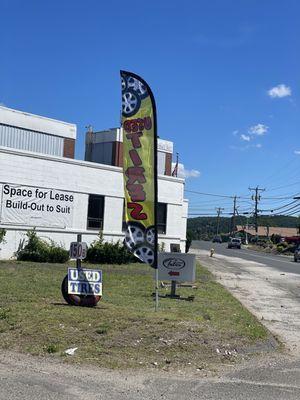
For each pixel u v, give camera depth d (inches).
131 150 448.5
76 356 306.0
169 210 1374.3
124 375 280.7
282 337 417.4
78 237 444.5
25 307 414.6
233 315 471.8
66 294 433.4
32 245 1016.9
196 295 613.0
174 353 323.0
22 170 1032.2
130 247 450.6
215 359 321.7
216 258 1800.0
